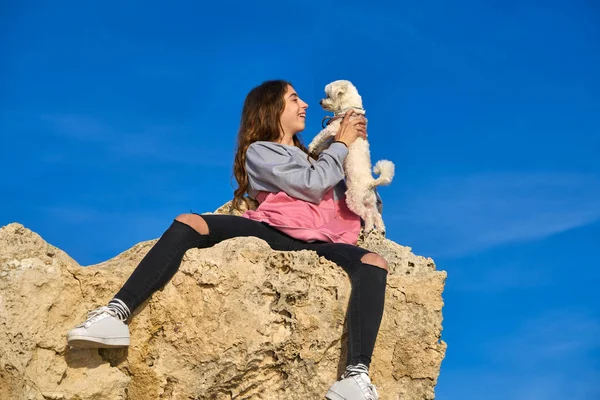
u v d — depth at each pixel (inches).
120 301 154.6
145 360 162.2
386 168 195.8
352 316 159.0
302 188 176.9
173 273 162.6
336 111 212.4
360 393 149.6
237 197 192.9
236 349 161.0
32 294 155.7
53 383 152.8
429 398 174.4
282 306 163.6
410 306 176.6
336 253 169.3
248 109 197.3
